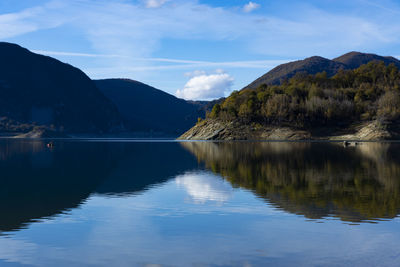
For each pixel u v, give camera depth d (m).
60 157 82.00
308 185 35.81
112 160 71.75
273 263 15.40
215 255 16.34
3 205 27.44
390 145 123.12
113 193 32.56
